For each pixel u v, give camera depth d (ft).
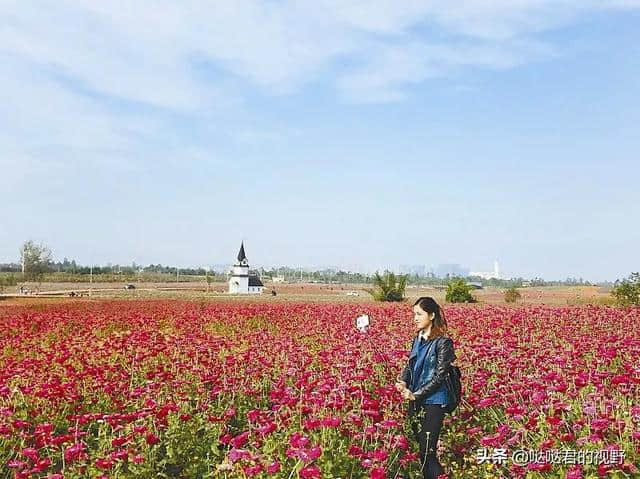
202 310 102.94
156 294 247.91
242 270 323.37
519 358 37.76
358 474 20.88
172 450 24.39
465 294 156.04
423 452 22.11
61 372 40.70
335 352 41.37
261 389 34.58
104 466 20.81
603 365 35.86
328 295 266.77
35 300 162.71
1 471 23.07
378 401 25.95
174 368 39.50
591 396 25.54
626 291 108.47
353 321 73.20
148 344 49.06
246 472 19.16
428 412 22.03
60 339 65.62
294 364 38.58
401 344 49.83
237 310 101.35
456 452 25.14
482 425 27.45
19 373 36.27
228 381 34.01
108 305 126.82
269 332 65.92
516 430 23.80
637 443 20.81
